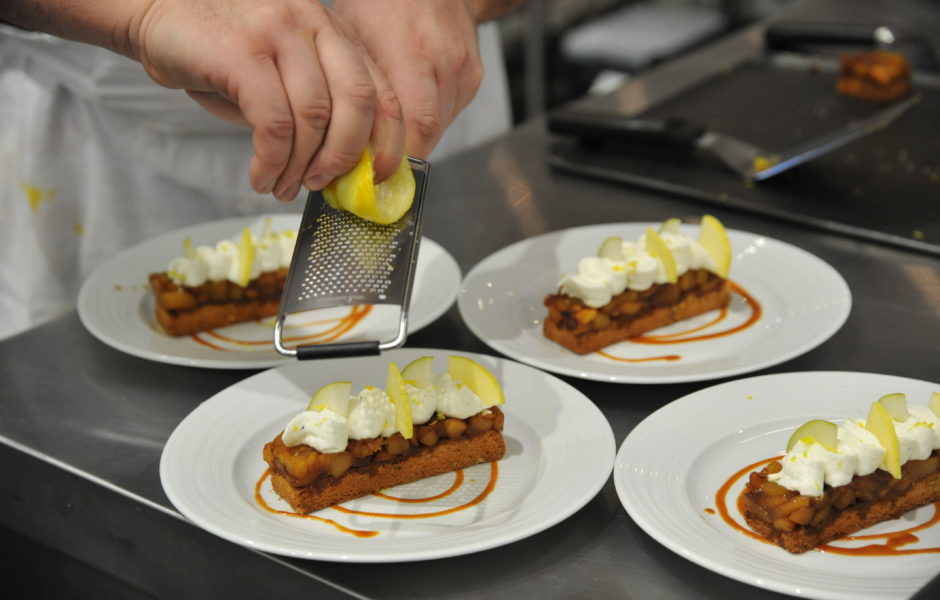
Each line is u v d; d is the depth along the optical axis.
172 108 1.73
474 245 1.38
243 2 0.90
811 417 0.92
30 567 1.07
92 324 1.17
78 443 0.98
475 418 0.92
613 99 1.88
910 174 1.48
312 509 0.87
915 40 1.98
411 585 0.76
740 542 0.78
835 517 0.79
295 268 0.92
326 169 0.88
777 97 1.80
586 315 1.09
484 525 0.83
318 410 0.89
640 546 0.80
